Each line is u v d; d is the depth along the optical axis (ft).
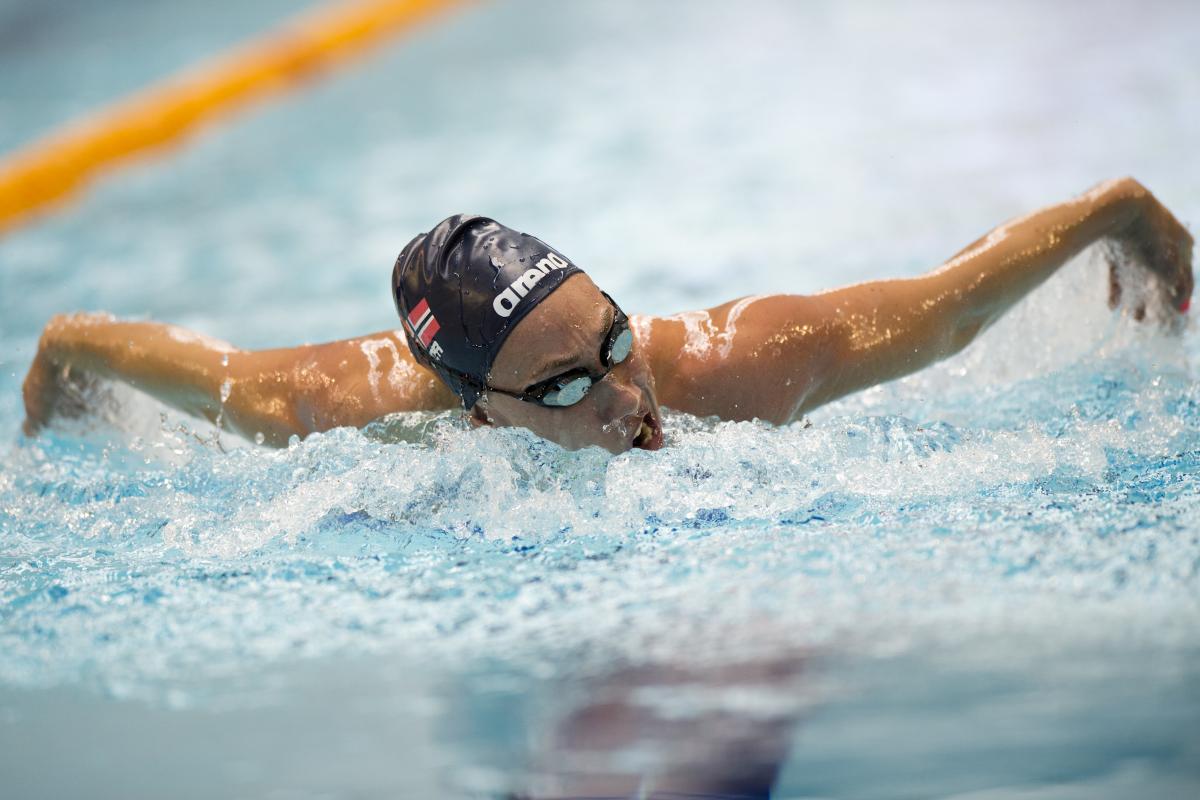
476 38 122.31
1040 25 100.42
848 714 14.85
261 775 14.30
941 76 85.10
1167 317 29.96
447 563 21.24
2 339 45.50
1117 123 66.80
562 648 17.22
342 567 21.39
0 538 24.34
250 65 105.09
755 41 106.52
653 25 119.65
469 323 22.06
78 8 143.64
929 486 22.94
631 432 22.54
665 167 67.92
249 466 25.29
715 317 25.43
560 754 14.43
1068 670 15.40
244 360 27.53
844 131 72.74
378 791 13.91
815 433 24.40
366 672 16.96
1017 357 29.91
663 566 20.17
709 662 16.38
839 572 19.19
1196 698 14.56
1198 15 96.07
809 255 49.49
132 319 30.09
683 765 14.07
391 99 97.50
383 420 25.22
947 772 13.60
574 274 22.13
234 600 20.11
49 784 14.30
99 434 30.86
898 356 26.20
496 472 23.24
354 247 56.85
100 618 19.63
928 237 50.60
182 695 16.62
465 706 15.71
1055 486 22.58
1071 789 13.05
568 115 84.38
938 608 17.51
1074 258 28.63
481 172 70.49
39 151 82.33
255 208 68.08
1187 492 21.50
